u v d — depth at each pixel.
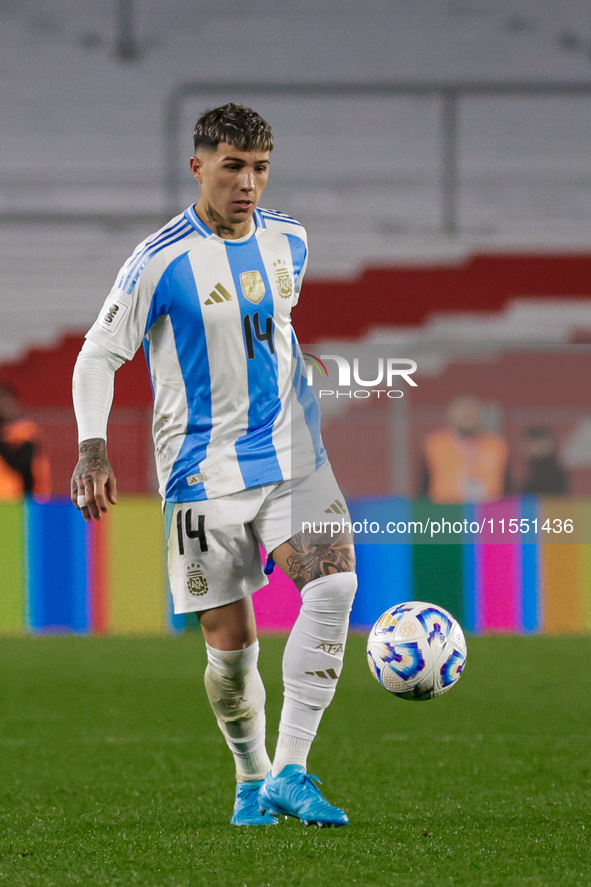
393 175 60.97
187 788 14.91
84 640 32.84
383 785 14.92
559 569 33.88
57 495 38.03
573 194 60.88
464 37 63.03
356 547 34.12
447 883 9.59
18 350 55.66
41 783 15.31
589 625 33.94
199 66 62.22
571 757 17.12
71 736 19.27
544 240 59.50
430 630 12.90
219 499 12.24
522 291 55.81
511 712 21.67
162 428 12.64
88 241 58.94
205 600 12.34
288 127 61.56
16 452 36.03
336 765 16.53
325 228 59.56
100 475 11.83
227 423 12.31
